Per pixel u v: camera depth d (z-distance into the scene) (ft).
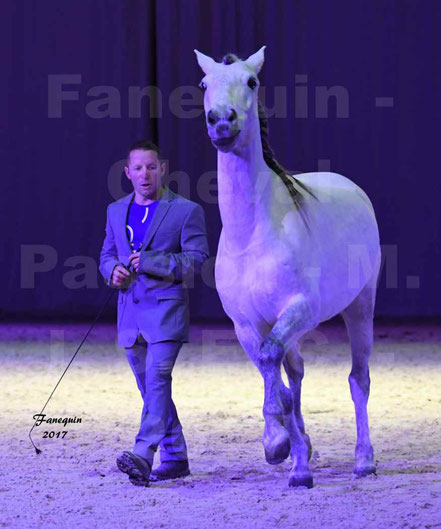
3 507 18.19
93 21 59.77
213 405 31.09
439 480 20.26
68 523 17.03
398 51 57.67
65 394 33.53
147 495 19.15
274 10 57.62
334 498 18.52
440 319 59.26
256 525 16.66
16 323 57.62
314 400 31.94
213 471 21.58
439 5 57.52
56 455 23.39
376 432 26.30
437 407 30.55
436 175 57.98
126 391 34.14
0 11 60.39
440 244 58.13
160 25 58.80
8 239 61.11
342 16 57.62
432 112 57.82
